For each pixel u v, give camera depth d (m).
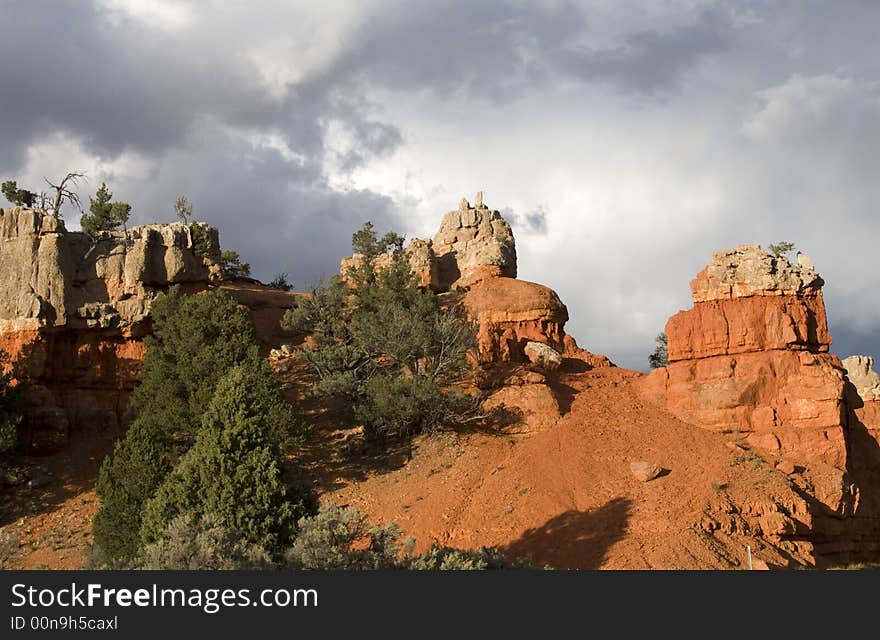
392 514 58.41
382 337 70.94
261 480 46.69
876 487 66.31
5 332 72.56
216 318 70.88
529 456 61.75
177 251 78.56
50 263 73.94
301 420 65.19
